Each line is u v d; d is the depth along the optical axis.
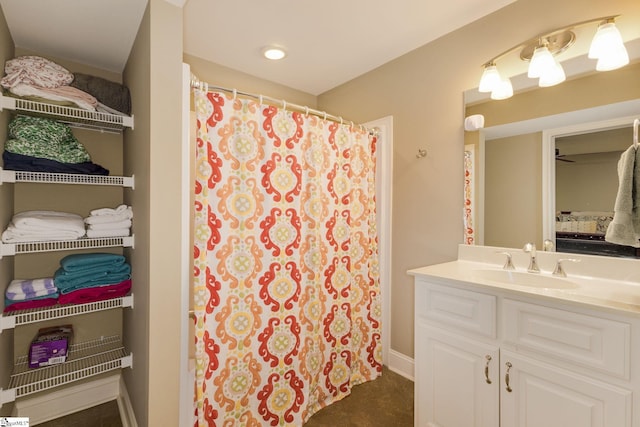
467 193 1.85
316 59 2.28
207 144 1.44
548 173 1.55
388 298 2.28
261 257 1.60
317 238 1.82
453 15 1.78
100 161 1.94
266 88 2.60
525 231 1.62
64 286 1.51
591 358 1.03
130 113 1.76
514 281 1.54
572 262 1.46
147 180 1.34
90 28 1.54
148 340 1.31
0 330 1.33
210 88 1.48
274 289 1.64
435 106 2.01
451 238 1.93
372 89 2.42
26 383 1.45
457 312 1.38
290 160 1.70
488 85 1.67
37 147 1.47
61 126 1.58
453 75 1.92
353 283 2.09
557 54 1.52
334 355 1.96
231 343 1.50
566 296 1.10
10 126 1.47
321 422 1.71
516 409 1.20
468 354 1.34
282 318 1.67
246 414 1.54
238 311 1.52
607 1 1.38
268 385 1.62
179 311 1.38
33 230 1.42
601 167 1.39
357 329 2.11
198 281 1.39
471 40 1.84
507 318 1.23
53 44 1.69
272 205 1.63
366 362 2.15
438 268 1.63
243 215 1.54
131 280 1.71
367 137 2.18
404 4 1.68
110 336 1.97
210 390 1.44
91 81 1.65
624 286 1.26
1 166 1.39
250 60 2.29
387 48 2.12
